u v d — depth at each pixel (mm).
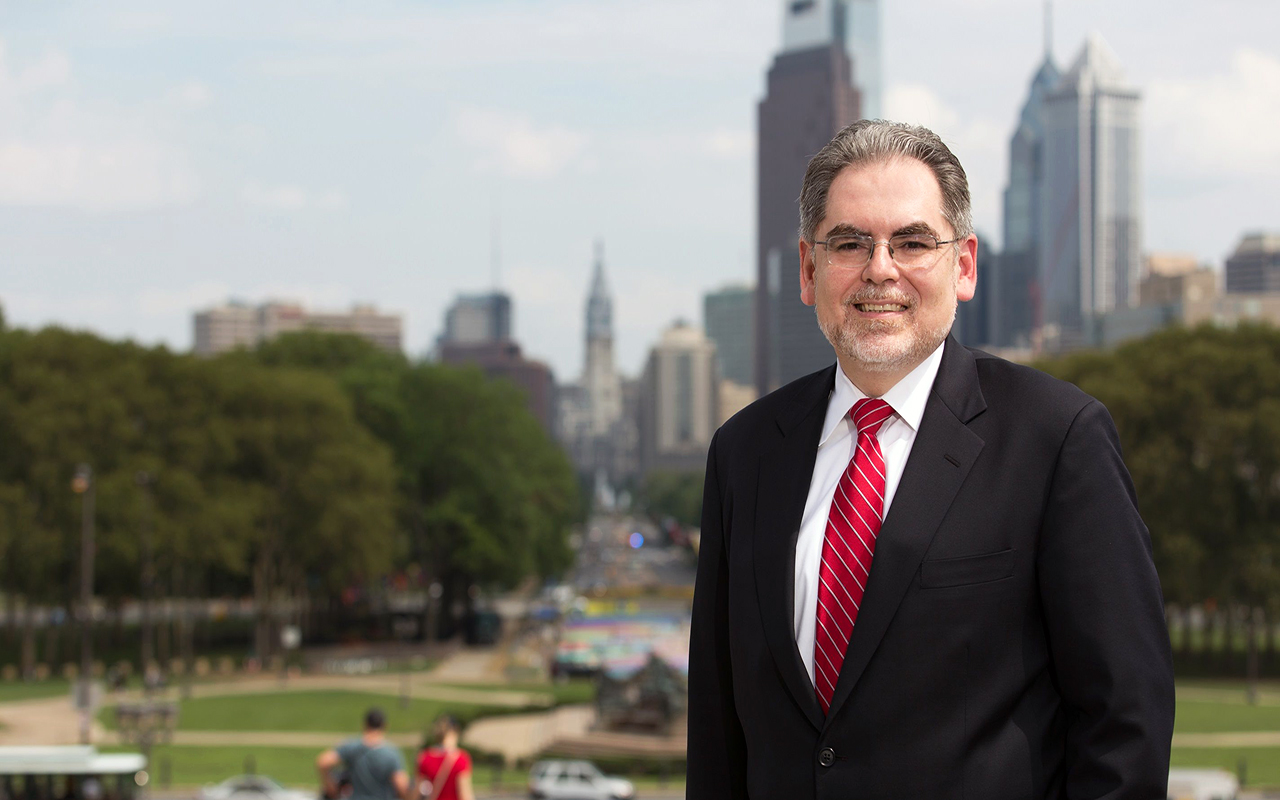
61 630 101938
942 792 3516
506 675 79688
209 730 53406
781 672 3760
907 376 3926
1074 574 3539
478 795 39031
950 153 3988
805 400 4156
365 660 87312
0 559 64438
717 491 4316
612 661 70875
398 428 94125
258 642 81375
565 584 193250
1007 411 3807
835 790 3592
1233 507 69188
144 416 72875
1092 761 3402
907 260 3859
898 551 3658
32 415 66250
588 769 38375
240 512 72375
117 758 28000
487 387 100812
